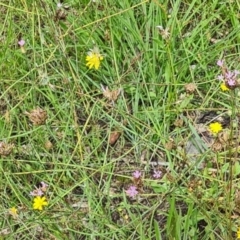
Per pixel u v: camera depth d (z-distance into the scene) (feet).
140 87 3.60
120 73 3.73
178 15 3.92
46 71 3.61
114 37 3.78
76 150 3.36
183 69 3.63
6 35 3.99
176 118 3.50
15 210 3.07
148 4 3.91
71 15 3.88
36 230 3.18
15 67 3.76
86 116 3.59
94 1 3.82
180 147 3.36
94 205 3.21
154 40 3.65
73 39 3.79
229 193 2.90
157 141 3.44
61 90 3.71
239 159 3.26
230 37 3.78
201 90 3.65
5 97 3.61
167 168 3.36
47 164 3.44
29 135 3.52
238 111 3.36
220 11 3.87
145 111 3.44
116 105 3.56
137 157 3.40
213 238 3.00
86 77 3.69
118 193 3.31
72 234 3.16
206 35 3.77
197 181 3.09
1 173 3.34
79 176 3.35
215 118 3.49
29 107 3.64
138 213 3.14
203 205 3.05
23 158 3.49
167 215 3.10
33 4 3.78
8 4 4.07
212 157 3.26
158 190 3.21
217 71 3.67
